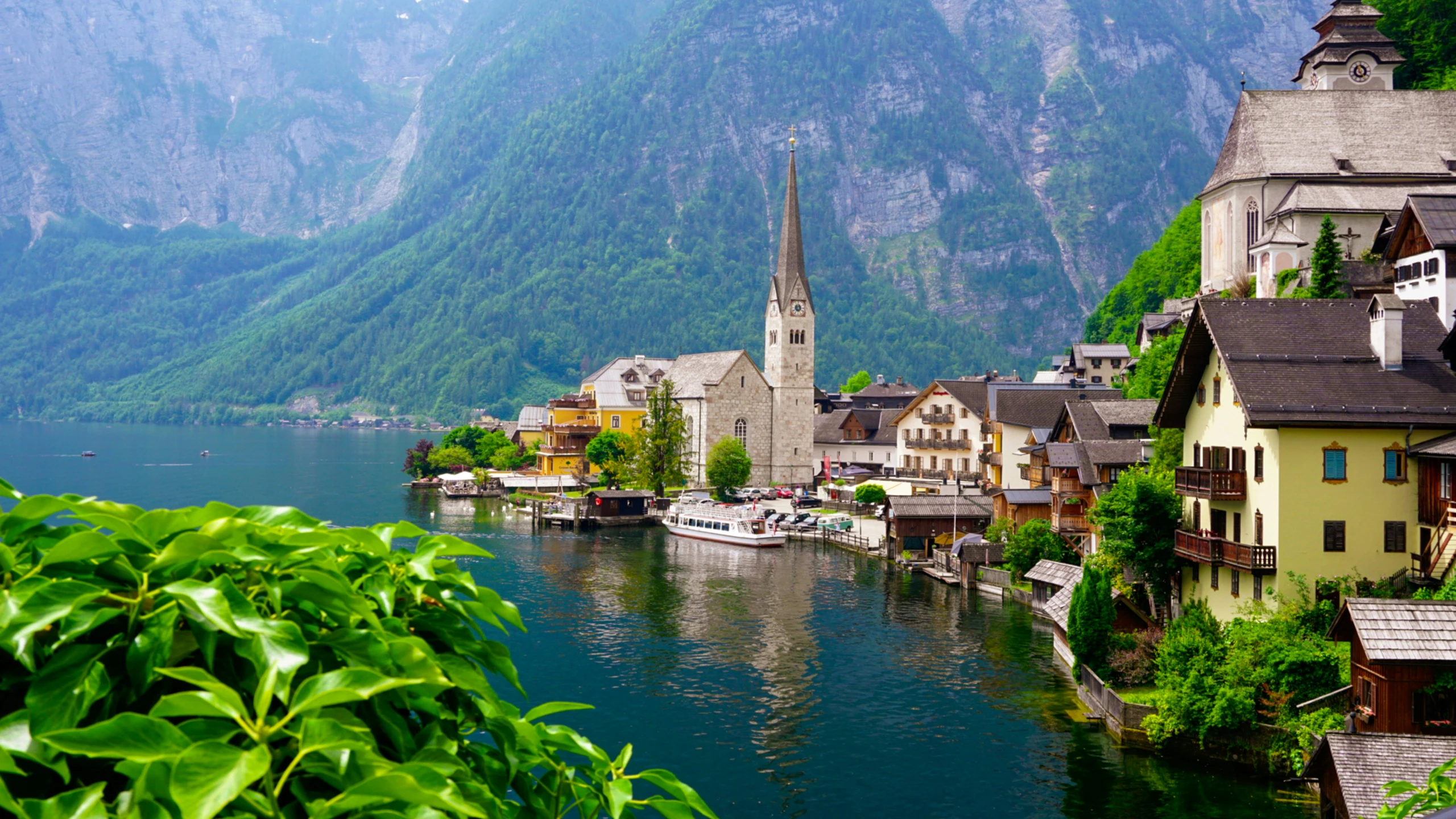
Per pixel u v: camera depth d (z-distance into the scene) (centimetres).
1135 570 5891
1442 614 3628
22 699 571
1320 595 4606
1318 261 8000
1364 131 10819
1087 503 8162
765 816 4200
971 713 5372
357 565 725
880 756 4809
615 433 16700
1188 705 4534
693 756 4844
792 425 16738
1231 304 5259
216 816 507
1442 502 4478
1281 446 4650
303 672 603
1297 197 10169
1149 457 7694
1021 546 8312
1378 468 4659
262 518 708
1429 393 4741
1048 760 4656
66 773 511
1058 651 6512
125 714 513
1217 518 5338
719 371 16538
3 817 483
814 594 8706
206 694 532
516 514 14838
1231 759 4481
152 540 641
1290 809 4012
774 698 5691
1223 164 11394
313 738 532
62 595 554
